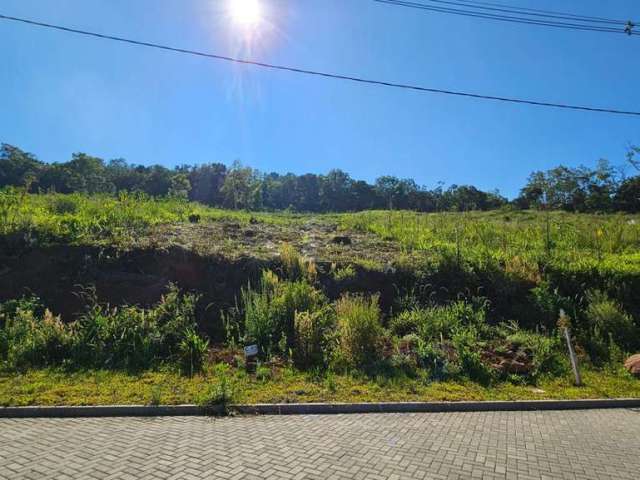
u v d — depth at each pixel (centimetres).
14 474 438
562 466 501
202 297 1094
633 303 1315
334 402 736
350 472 457
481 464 495
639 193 4222
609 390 892
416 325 1083
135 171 6594
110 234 1255
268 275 1123
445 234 1738
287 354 930
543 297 1234
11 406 664
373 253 1416
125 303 1038
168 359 889
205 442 542
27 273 1078
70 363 841
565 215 2969
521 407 786
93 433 575
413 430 620
